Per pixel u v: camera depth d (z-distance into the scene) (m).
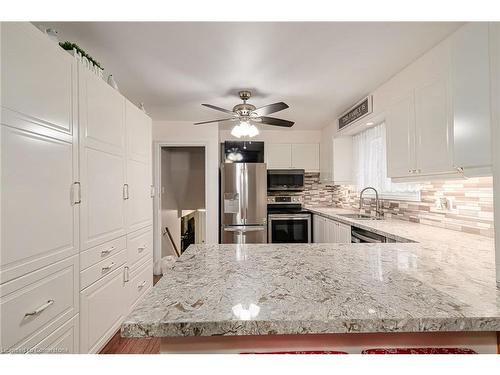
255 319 0.65
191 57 2.01
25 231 1.06
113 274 1.83
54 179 1.24
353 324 0.65
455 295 0.79
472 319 0.66
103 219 1.70
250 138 4.61
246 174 3.91
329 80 2.46
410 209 2.65
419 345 0.79
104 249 1.71
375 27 1.63
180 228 5.55
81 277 1.45
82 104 1.48
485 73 1.15
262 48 1.89
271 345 0.79
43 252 1.16
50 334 1.20
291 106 3.27
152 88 2.64
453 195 2.10
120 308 1.94
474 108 1.22
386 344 0.79
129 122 2.13
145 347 1.94
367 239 2.34
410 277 0.95
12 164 1.00
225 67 2.18
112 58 2.02
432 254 1.30
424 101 1.92
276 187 4.45
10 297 0.99
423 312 0.68
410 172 2.08
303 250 1.41
